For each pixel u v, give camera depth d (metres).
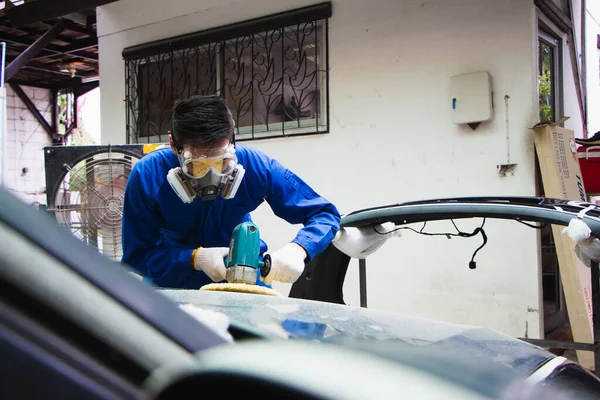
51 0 5.31
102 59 5.96
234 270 1.71
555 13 4.40
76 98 10.73
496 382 0.91
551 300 4.70
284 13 4.75
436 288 4.20
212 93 5.26
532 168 3.84
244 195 2.31
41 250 0.55
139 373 0.58
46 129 10.70
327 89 4.65
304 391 0.54
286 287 4.86
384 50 4.39
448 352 1.06
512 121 3.90
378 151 4.44
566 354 4.05
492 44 3.96
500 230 3.95
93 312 0.56
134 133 5.75
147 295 0.63
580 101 5.38
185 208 2.26
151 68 5.68
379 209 2.75
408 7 4.27
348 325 1.21
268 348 0.62
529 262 3.85
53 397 0.54
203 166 1.94
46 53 8.67
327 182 4.68
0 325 0.52
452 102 4.05
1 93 5.21
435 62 4.18
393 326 1.24
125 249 2.29
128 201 2.25
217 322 0.95
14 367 0.53
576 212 2.35
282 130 4.88
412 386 0.58
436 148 4.19
